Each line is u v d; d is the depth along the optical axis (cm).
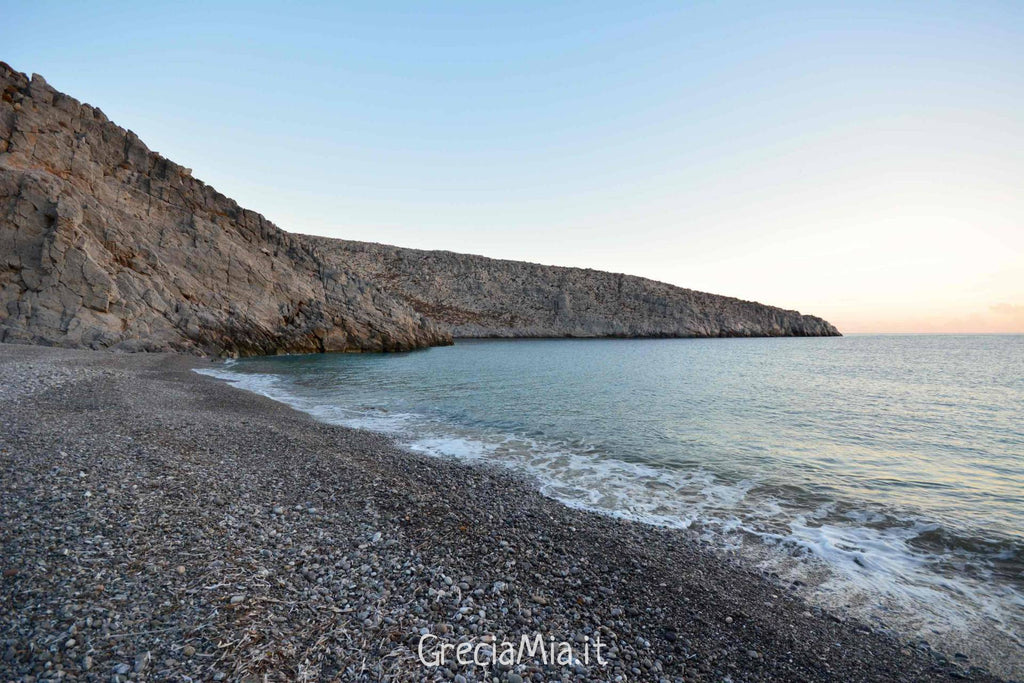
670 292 14875
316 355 5344
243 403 2108
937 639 660
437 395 2742
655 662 563
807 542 948
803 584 795
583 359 5838
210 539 704
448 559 748
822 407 2536
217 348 4512
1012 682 578
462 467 1338
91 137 4456
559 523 970
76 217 3794
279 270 5475
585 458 1517
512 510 1013
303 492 974
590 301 13438
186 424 1480
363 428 1850
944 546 937
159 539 684
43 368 2342
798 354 7381
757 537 969
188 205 5022
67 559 604
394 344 6397
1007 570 847
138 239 4406
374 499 966
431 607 609
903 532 998
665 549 896
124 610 521
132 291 4056
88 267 3716
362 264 12875
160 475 946
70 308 3631
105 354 3350
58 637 469
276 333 5097
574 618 637
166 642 479
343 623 552
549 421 2072
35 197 3650
